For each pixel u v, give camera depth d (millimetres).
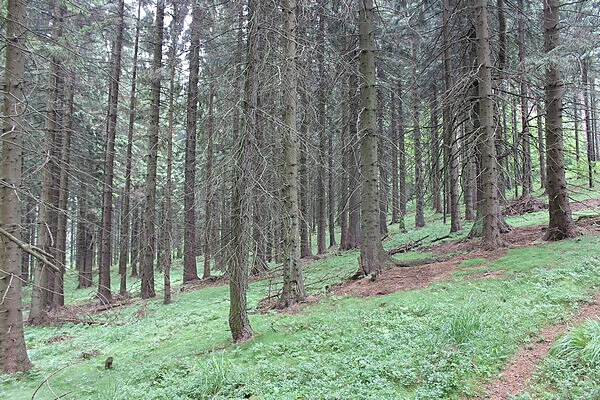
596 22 14664
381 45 16047
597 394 4051
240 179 7570
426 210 32438
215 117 8789
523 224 15414
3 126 7730
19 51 7926
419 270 10492
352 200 16828
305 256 20672
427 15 17141
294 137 9656
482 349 5434
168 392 5605
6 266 7734
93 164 20297
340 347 6398
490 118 11141
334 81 12070
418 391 4719
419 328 6449
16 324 7777
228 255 7805
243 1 8586
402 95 17359
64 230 16656
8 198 7781
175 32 16266
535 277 7875
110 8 14852
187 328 9953
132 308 14531
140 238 19688
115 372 7070
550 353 5168
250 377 5707
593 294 6801
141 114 19312
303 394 5035
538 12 14383
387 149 19609
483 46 11242
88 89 14500
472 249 11828
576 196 22203
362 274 11328
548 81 10906
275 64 7887
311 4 11734
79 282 26109
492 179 11250
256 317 9156
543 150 11875
